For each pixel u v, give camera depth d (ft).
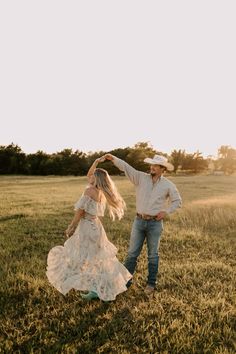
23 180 156.87
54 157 250.57
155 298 17.07
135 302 16.56
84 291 17.40
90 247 16.30
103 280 16.14
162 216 17.21
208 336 13.66
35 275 19.20
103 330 13.83
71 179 168.25
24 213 43.27
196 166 294.46
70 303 16.03
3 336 13.21
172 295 17.44
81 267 16.20
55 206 51.98
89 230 16.34
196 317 14.96
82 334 13.64
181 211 47.60
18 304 15.84
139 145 301.22
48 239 29.40
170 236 30.91
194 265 22.04
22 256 23.56
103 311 15.55
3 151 252.21
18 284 17.69
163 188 17.31
